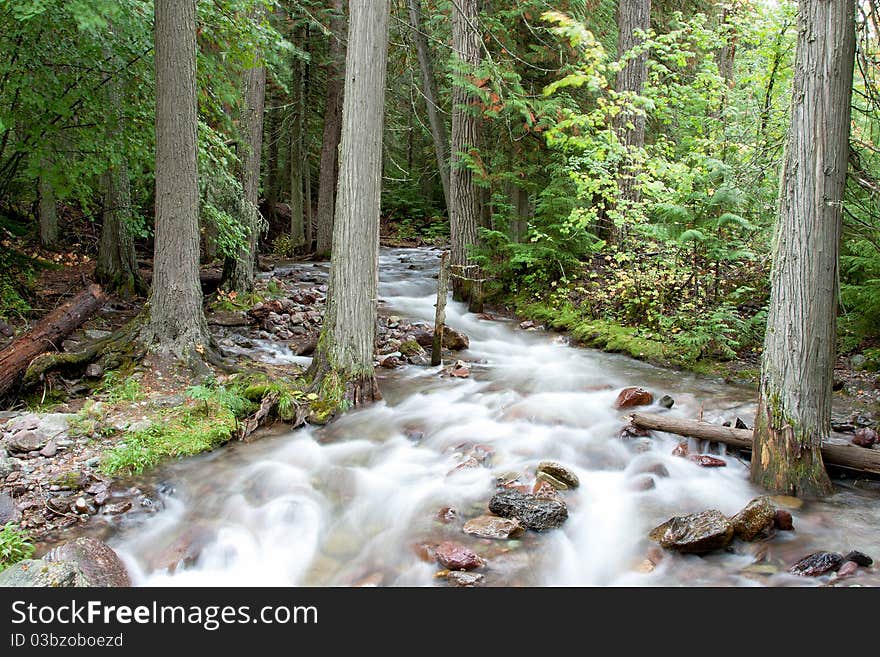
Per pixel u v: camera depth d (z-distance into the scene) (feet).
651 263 34.63
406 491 17.34
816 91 14.67
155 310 24.45
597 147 32.48
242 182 38.40
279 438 20.80
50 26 24.98
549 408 23.71
